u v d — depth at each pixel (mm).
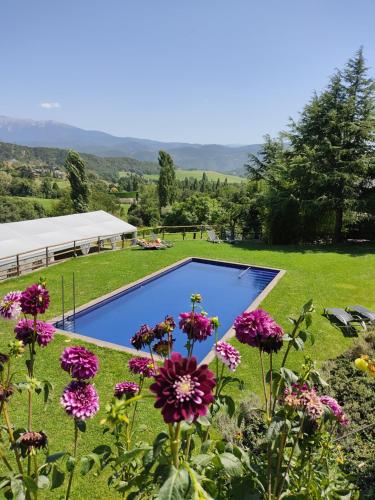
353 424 4301
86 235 18250
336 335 8070
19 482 1574
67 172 40594
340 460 2580
